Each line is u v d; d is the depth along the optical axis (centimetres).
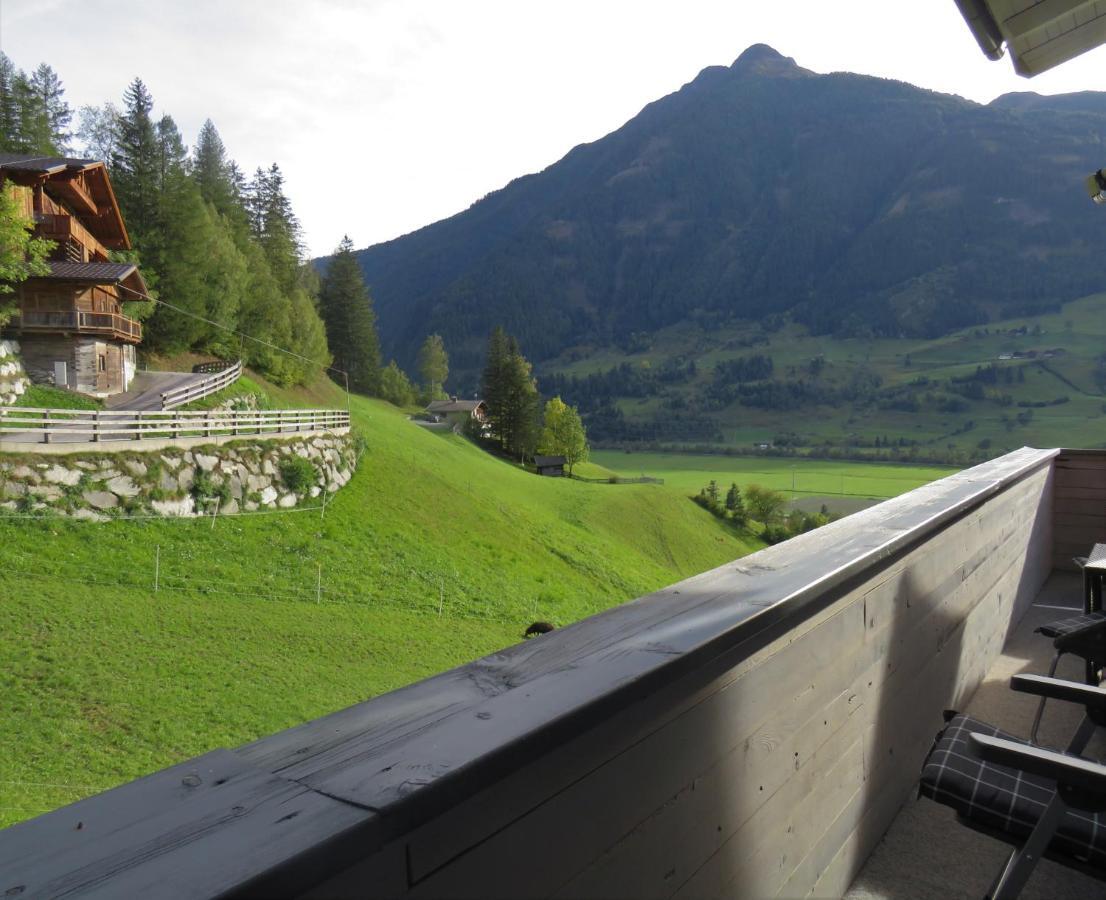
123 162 4612
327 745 84
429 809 74
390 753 81
